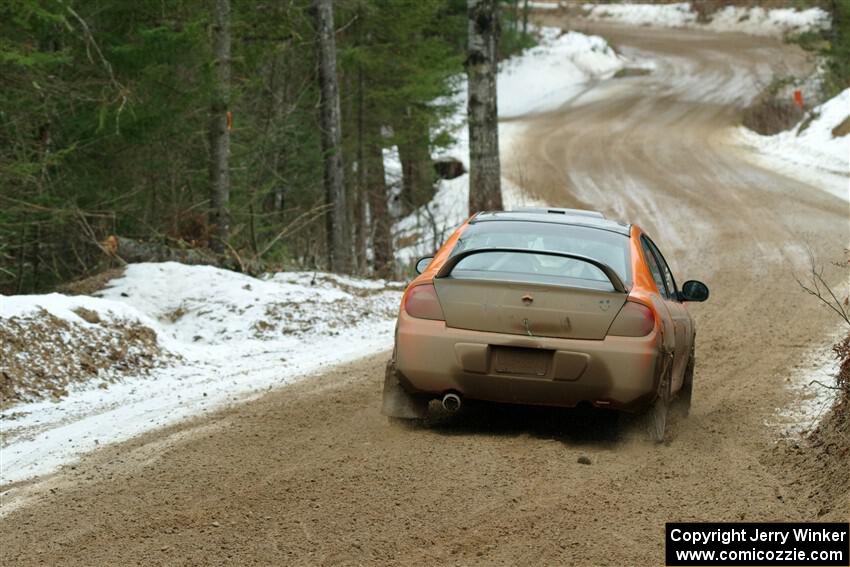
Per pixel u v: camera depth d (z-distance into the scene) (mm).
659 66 115438
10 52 20625
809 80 86812
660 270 13734
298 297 23594
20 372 15414
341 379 16375
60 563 8055
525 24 118438
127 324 18484
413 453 11148
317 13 35906
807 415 13398
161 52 24828
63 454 11844
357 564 7863
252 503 9430
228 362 18781
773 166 62344
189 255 27297
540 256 12195
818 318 22188
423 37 47500
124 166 28484
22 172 22109
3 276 29750
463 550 8188
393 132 48812
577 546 8273
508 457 11008
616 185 60531
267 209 43375
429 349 11492
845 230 38969
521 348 11320
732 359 18250
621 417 12148
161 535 8625
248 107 40906
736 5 138750
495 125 39875
